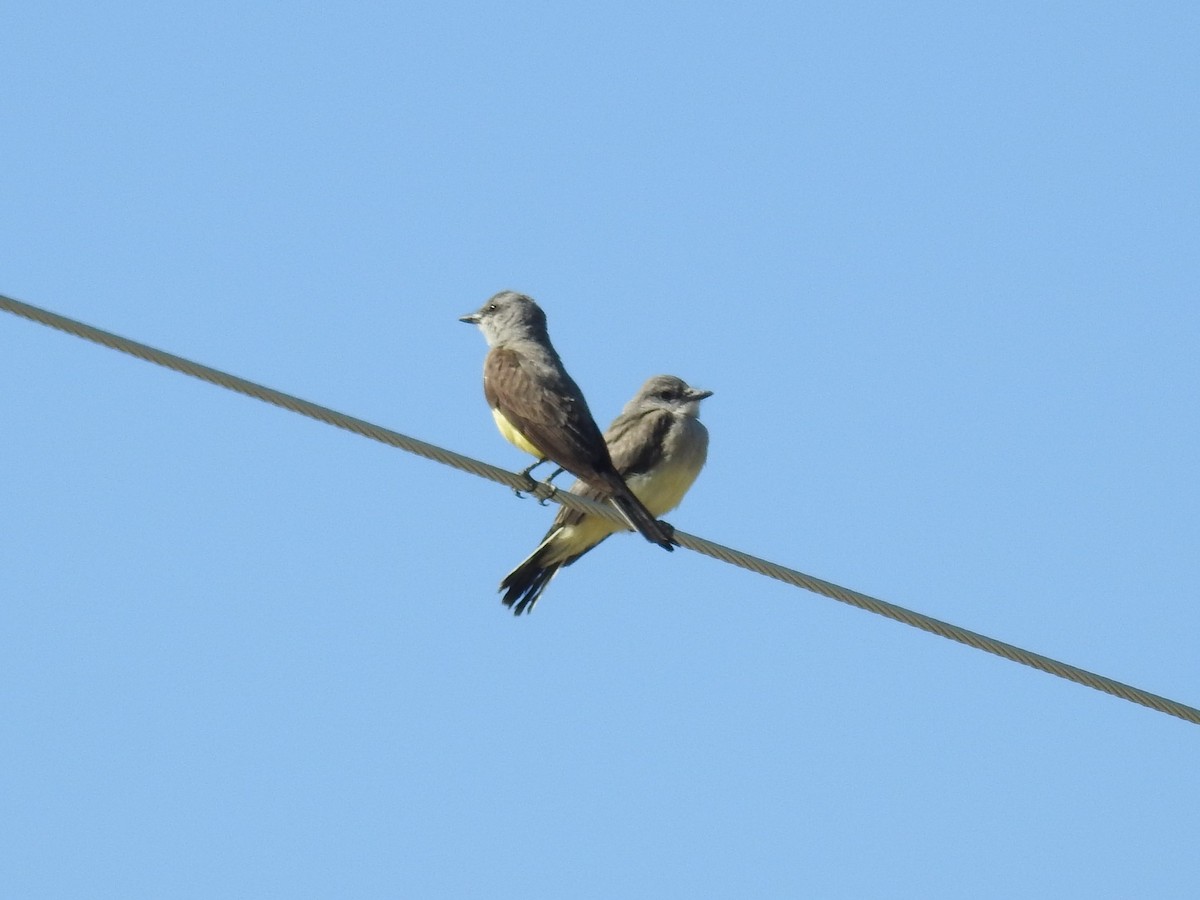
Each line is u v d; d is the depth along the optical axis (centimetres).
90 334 1079
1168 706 1302
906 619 1286
